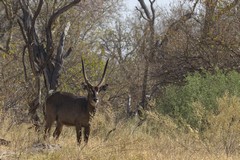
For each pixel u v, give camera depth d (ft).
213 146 117.08
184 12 214.69
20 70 202.69
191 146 115.96
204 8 206.49
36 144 110.93
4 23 227.20
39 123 149.48
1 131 123.75
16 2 195.21
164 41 210.38
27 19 189.57
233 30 194.29
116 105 212.02
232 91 154.20
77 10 234.38
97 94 128.88
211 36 193.77
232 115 123.54
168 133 132.87
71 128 149.59
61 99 132.57
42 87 195.21
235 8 196.03
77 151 100.22
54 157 96.78
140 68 221.25
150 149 108.27
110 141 117.91
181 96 160.66
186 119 145.28
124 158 97.35
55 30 223.10
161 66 208.23
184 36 204.44
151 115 140.36
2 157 95.30
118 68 227.20
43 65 167.73
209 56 198.80
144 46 214.28
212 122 124.26
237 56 194.49
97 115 143.23
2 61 199.93
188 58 203.00
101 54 240.53
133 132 137.18
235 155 109.91
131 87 217.77
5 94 168.86
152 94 211.41
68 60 219.00
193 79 161.79
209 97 153.69
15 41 231.50
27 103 167.12
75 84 214.28
